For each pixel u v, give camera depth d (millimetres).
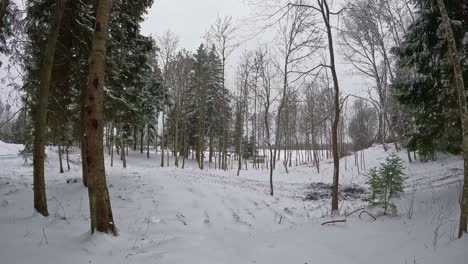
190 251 5066
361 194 14531
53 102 9398
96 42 5492
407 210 7754
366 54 21984
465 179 4895
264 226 8289
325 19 9320
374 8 17156
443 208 7074
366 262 4613
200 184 11898
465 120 5000
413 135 9445
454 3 7387
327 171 27125
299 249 5301
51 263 4328
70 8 8414
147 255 4805
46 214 6973
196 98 28359
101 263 4449
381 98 23609
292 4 8320
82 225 6531
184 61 26719
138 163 32312
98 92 5465
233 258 4852
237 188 13164
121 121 11656
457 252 4281
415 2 8375
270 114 23078
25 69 8656
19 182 10586
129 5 9914
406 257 4570
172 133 36094
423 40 7871
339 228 6660
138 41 10688
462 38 7367
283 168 31984
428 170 18250
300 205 11562
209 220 8227
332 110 27250
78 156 29938
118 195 9273
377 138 37406
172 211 8500
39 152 7012
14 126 39094
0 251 4633
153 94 29500
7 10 8039
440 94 8133
